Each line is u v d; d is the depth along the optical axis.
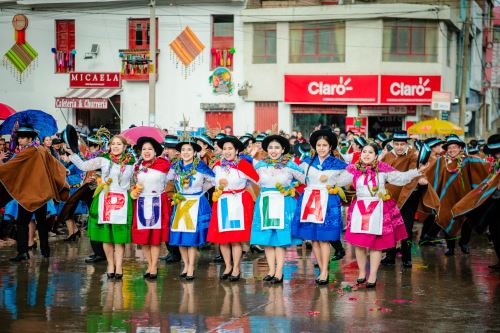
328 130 9.30
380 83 27.09
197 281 9.50
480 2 38.34
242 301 8.22
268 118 28.14
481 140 19.14
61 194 11.45
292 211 9.33
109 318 7.34
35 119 11.70
